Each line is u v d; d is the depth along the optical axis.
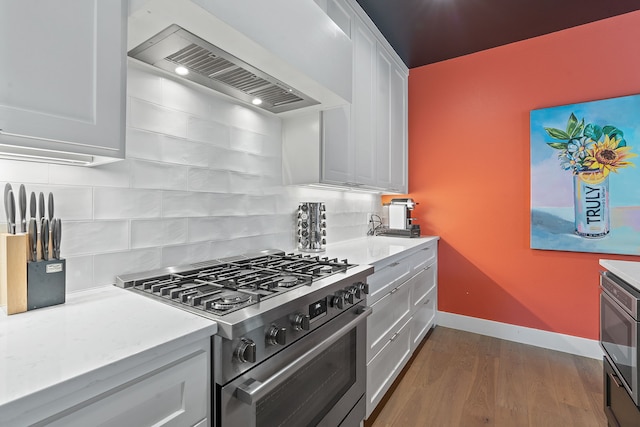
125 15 0.89
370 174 2.36
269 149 1.85
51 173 1.02
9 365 0.59
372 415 1.75
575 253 2.50
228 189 1.60
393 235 3.00
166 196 1.33
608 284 1.48
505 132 2.78
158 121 1.30
